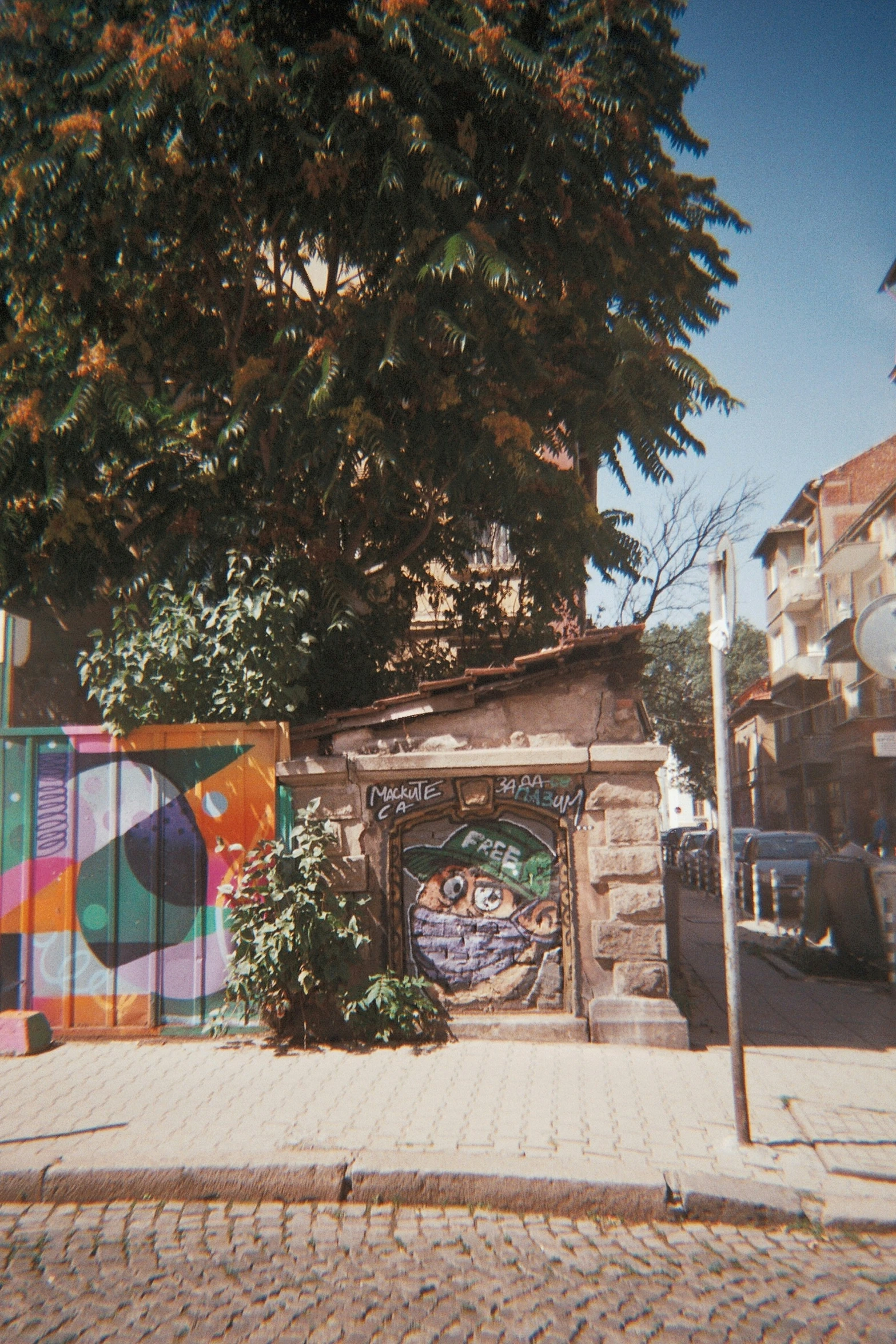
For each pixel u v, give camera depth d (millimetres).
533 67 8523
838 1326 3660
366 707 7996
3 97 8953
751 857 19547
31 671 9078
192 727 8109
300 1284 3986
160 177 8680
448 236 8414
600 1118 5773
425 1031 7598
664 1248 4395
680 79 9859
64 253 9234
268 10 9078
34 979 8008
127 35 8656
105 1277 4062
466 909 7852
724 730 5621
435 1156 5125
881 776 26516
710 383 9414
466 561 12227
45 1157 5180
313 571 9422
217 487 9656
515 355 9109
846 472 34969
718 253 10227
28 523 9734
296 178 8945
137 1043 7773
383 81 8742
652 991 7527
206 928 7922
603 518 10484
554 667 7840
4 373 9375
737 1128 5352
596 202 9344
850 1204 4668
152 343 10312
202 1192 4988
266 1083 6523
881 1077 6727
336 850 7871
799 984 10492
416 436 9367
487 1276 4082
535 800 7844
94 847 8094
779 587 39312
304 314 9727
